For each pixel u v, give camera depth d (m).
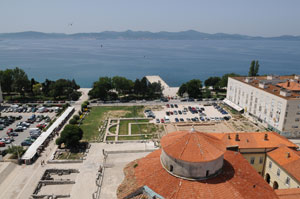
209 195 43.28
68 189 68.75
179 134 54.41
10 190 68.56
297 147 68.31
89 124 120.81
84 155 87.06
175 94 188.12
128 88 175.62
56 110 139.38
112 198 56.00
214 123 124.25
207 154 46.75
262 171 70.19
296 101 103.94
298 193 50.59
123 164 72.94
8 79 166.25
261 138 71.25
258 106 124.25
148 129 116.12
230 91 154.62
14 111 137.75
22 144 96.06
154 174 50.28
